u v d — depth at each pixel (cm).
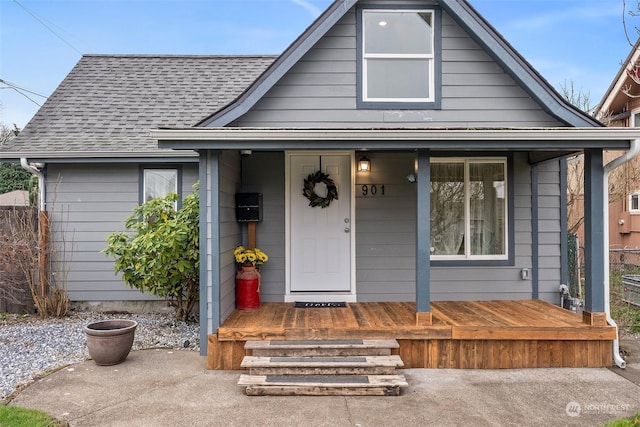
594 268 483
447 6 555
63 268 738
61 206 741
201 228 486
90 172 743
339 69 574
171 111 824
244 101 539
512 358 473
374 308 578
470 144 475
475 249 642
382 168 634
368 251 634
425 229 486
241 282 573
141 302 746
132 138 751
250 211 601
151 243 551
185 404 380
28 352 522
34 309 723
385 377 415
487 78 576
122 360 485
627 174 1017
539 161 614
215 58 994
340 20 575
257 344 454
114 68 945
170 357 504
